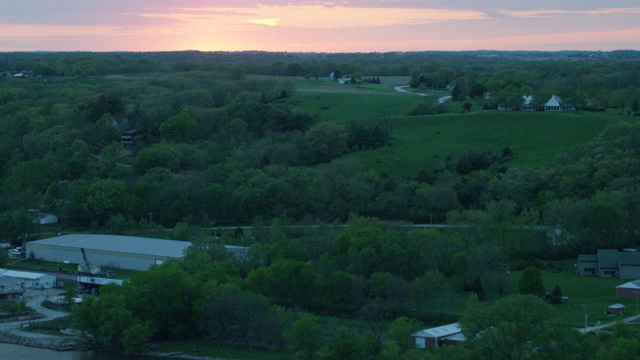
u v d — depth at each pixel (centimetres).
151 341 13975
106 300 13875
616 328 11312
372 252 15488
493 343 10725
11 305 16162
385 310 14088
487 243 16475
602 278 16125
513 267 16925
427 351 11150
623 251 16675
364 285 14650
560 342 10550
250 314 13725
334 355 11688
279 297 15025
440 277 14550
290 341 12519
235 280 15212
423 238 16575
